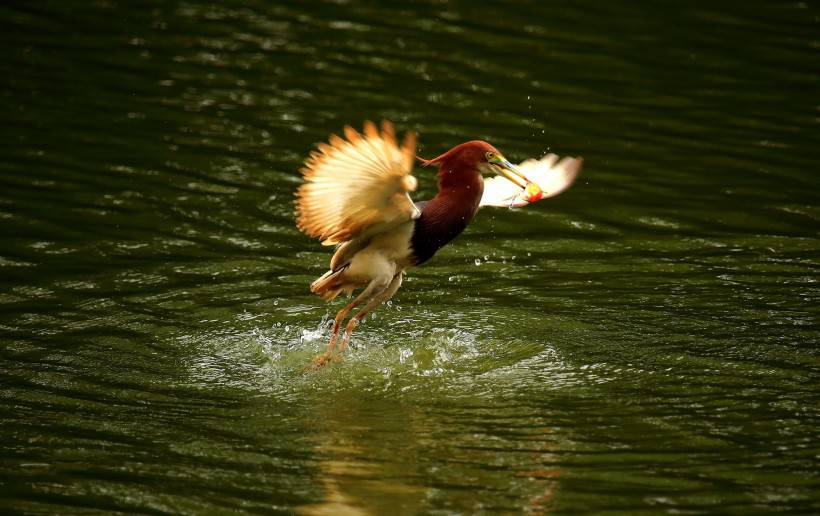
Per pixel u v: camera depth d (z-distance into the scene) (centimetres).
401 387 1052
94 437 923
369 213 1026
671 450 914
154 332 1163
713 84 2109
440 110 1923
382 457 897
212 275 1329
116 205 1521
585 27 2409
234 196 1579
